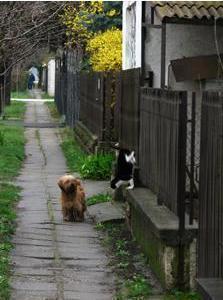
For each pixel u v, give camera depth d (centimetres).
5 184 1727
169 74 1421
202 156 773
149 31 1435
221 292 662
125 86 1428
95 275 960
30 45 1248
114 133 1948
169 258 870
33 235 1199
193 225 878
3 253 1048
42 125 3575
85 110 2572
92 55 2719
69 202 1322
